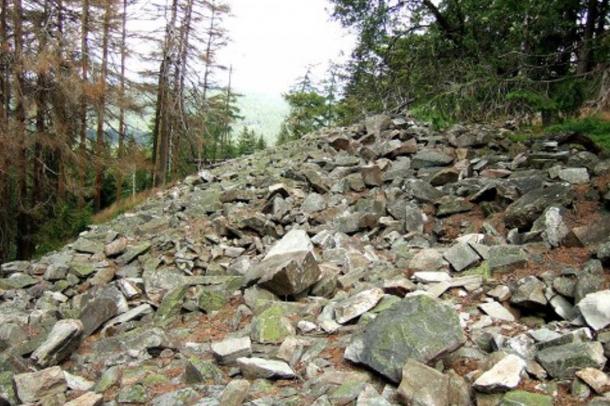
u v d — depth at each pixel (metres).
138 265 8.86
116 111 20.41
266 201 10.72
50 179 18.09
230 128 35.84
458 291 5.39
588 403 3.27
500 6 11.30
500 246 6.07
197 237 9.56
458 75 13.16
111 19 19.88
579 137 9.53
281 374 4.28
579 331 4.03
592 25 9.92
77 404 4.23
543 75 10.63
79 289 8.29
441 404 3.49
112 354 5.45
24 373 4.77
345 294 5.89
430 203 8.79
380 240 7.88
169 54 21.97
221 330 5.76
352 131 15.63
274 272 5.96
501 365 3.69
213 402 4.02
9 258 16.83
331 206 9.73
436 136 12.74
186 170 24.23
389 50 16.86
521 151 10.43
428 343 3.97
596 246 5.61
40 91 16.81
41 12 17.45
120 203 19.61
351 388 3.83
